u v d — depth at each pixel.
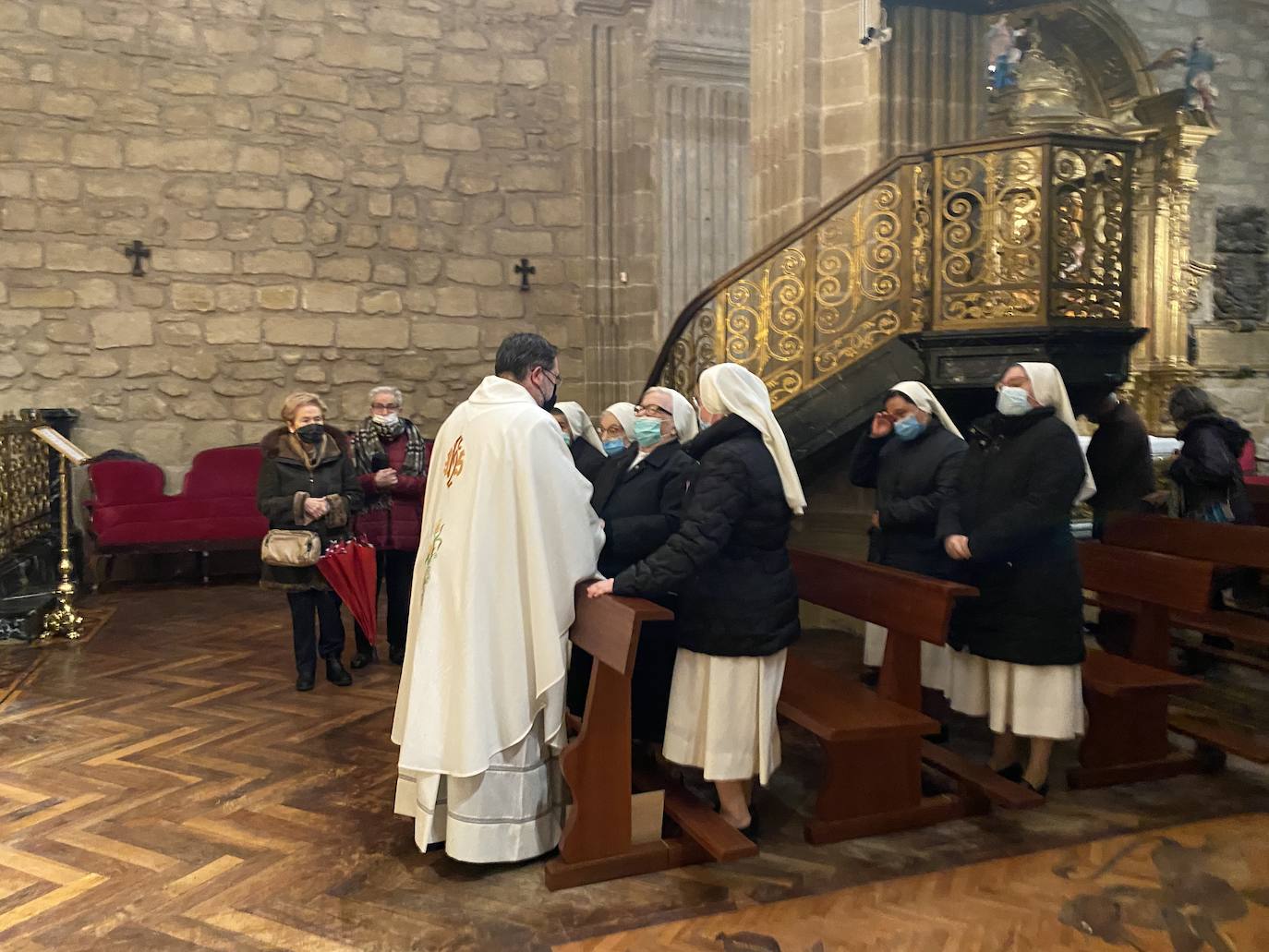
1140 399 8.05
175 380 7.98
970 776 3.22
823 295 5.14
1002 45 6.03
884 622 3.31
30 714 4.27
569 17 8.90
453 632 2.79
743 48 8.56
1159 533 4.46
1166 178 7.90
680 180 8.46
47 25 7.57
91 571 7.50
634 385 8.95
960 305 4.59
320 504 4.53
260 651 5.41
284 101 8.18
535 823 2.87
